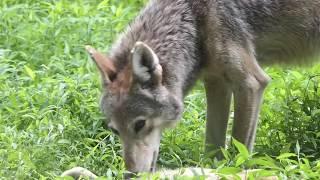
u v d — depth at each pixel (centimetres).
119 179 1196
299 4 1314
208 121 1345
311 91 1387
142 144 1219
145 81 1208
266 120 1366
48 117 1360
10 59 1551
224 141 1345
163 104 1218
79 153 1302
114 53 1244
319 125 1340
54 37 1603
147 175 1156
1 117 1368
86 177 1188
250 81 1281
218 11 1269
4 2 1727
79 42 1596
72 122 1350
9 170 1214
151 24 1262
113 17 1647
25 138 1296
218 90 1323
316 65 1407
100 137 1352
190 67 1269
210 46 1273
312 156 1274
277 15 1309
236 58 1274
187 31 1264
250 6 1294
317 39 1340
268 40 1323
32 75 1468
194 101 1445
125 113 1209
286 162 1214
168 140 1341
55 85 1437
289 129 1346
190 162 1270
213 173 1165
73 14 1684
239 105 1289
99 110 1371
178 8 1272
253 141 1308
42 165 1241
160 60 1236
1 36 1622
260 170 1144
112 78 1223
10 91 1427
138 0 1780
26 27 1630
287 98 1373
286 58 1358
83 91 1423
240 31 1280
